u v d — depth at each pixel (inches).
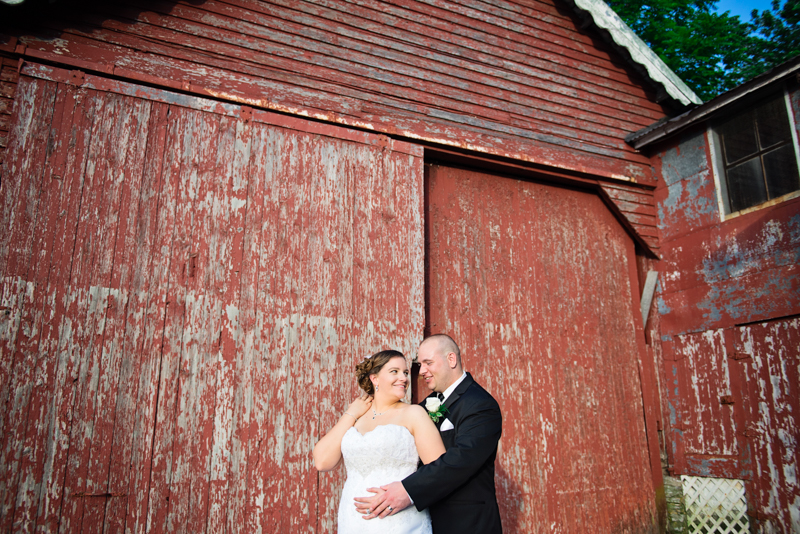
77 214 141.9
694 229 221.9
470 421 103.8
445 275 193.9
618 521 195.9
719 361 204.7
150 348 141.1
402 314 171.3
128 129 152.4
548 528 183.3
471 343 191.2
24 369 128.9
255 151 166.4
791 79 193.5
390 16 205.9
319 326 159.8
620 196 232.4
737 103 206.2
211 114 164.1
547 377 200.2
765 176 199.9
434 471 93.0
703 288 214.4
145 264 145.6
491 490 103.3
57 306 134.8
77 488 127.2
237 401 146.3
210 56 171.0
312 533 144.9
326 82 185.8
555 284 213.2
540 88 227.8
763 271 194.7
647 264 236.7
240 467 142.4
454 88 209.0
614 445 204.4
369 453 95.9
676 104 252.2
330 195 172.4
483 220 207.8
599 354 212.8
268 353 152.5
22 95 143.0
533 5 238.8
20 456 124.3
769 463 184.4
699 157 224.1
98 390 134.0
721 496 197.0
